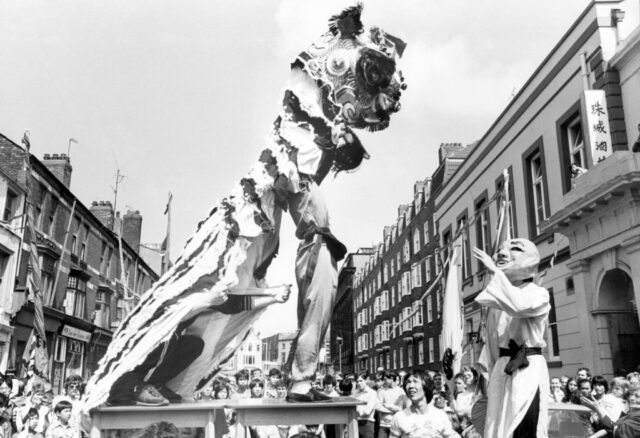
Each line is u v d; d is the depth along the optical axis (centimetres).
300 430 531
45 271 2338
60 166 2734
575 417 593
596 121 1269
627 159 1017
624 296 1182
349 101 419
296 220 380
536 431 333
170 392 385
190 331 407
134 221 4156
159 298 360
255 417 332
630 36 1211
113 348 358
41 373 1529
